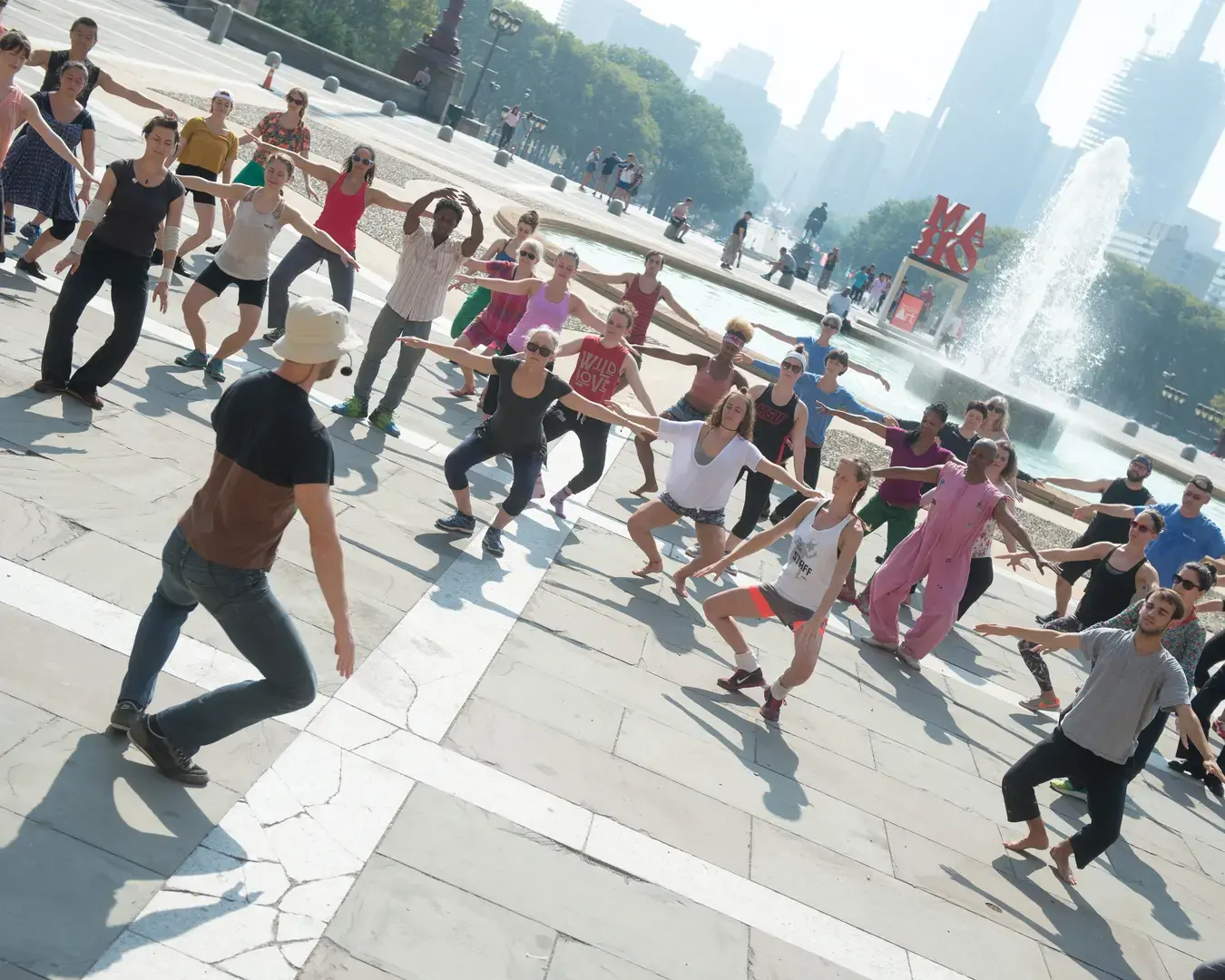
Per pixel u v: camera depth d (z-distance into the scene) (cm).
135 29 2736
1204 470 3256
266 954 368
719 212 16288
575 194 3972
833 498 677
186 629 527
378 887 418
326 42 6975
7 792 390
